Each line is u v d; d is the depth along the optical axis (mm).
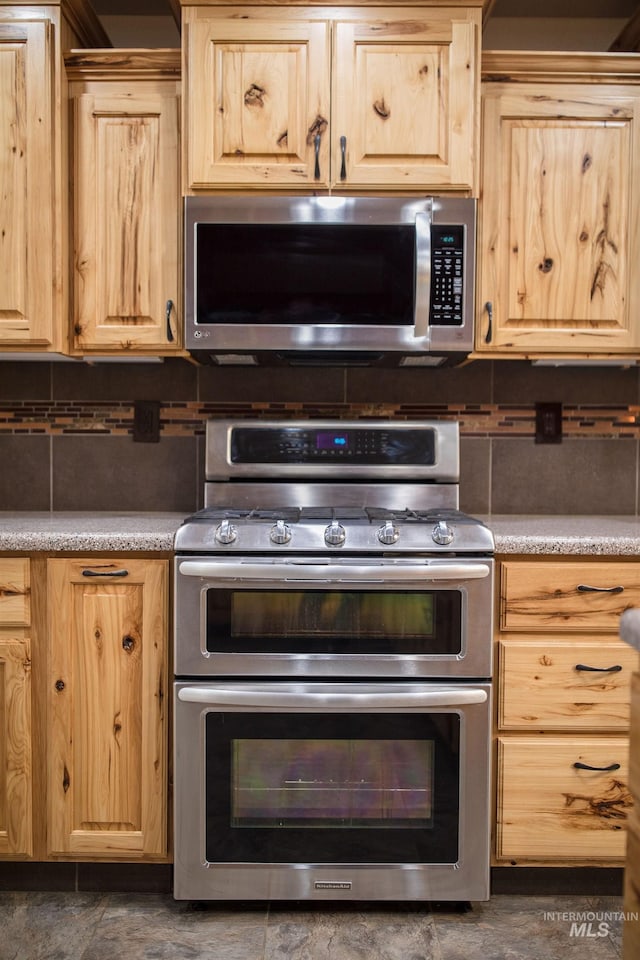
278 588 1646
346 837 1671
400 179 1822
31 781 1720
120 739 1706
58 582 1690
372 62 1810
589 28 2232
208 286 1840
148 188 1879
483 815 1670
